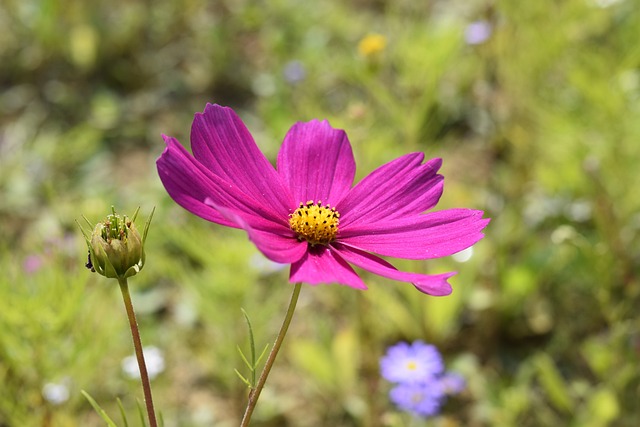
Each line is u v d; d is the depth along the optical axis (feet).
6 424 1.64
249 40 3.05
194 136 1.21
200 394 1.88
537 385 1.88
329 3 3.17
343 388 1.84
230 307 1.81
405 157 1.28
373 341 1.82
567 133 2.14
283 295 2.07
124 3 3.06
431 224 1.22
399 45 2.33
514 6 2.54
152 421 1.17
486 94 2.48
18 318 1.54
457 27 2.48
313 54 2.77
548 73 2.48
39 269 1.66
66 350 1.62
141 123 2.69
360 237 1.23
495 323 1.95
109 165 2.52
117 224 1.13
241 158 1.23
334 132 1.29
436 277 1.11
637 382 1.77
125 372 1.70
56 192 2.37
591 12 2.68
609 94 2.10
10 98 2.76
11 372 1.62
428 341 1.90
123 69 2.84
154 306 1.94
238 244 1.79
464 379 1.85
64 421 1.65
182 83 2.86
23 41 2.89
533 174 2.29
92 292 1.71
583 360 1.91
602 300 1.83
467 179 2.41
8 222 2.26
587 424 1.73
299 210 1.22
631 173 2.06
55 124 2.67
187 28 3.05
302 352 1.82
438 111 2.59
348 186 1.28
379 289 1.90
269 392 1.86
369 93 2.51
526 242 2.10
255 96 2.83
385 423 1.63
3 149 2.52
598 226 1.90
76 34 2.83
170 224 1.94
